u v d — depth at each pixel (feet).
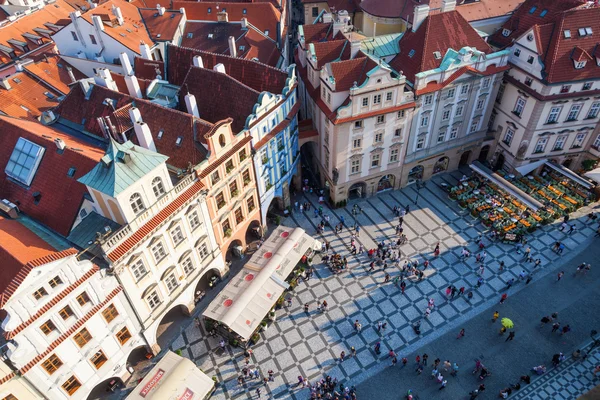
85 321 125.59
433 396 146.10
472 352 157.28
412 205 215.51
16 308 107.65
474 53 191.52
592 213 202.90
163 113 162.91
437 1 232.32
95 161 136.46
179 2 271.28
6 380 111.14
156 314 152.66
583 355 153.28
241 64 196.54
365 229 204.74
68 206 136.77
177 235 149.38
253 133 170.91
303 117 238.27
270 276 168.45
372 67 180.34
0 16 319.06
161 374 141.38
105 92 175.11
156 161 132.67
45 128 165.89
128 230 130.11
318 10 327.26
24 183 145.69
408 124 198.18
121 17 241.55
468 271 184.14
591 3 199.41
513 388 146.20
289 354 159.22
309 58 202.28
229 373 154.61
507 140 223.30
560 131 207.72
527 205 199.62
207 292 179.93
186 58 208.54
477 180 224.94
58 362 123.24
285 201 211.61
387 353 158.30
